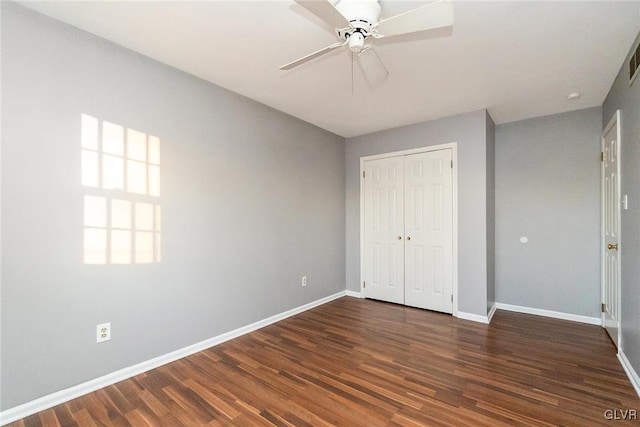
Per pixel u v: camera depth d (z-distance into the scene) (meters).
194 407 1.88
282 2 1.73
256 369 2.34
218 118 2.81
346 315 3.60
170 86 2.46
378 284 4.22
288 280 3.56
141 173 2.29
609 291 2.94
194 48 2.21
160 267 2.40
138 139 2.27
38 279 1.83
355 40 1.62
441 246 3.66
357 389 2.07
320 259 4.04
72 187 1.96
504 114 3.52
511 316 3.54
